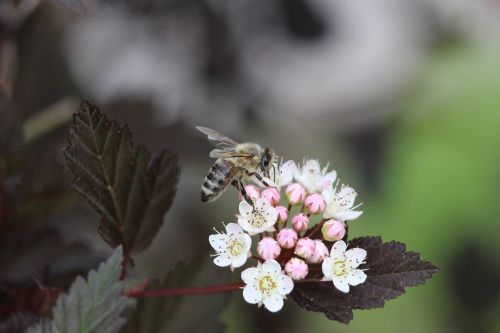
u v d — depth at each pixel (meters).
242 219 0.38
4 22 0.44
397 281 0.37
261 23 0.54
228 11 0.52
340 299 0.37
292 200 0.38
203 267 0.39
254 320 0.52
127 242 0.39
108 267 0.37
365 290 0.37
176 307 0.39
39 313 0.39
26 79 0.49
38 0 0.45
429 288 0.55
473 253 0.55
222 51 0.52
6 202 0.40
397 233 0.55
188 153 0.49
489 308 0.55
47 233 0.40
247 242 0.37
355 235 0.55
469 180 0.56
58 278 0.40
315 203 0.38
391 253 0.37
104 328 0.37
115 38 0.51
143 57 0.51
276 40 0.55
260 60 0.54
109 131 0.38
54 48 0.49
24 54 0.49
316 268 0.37
